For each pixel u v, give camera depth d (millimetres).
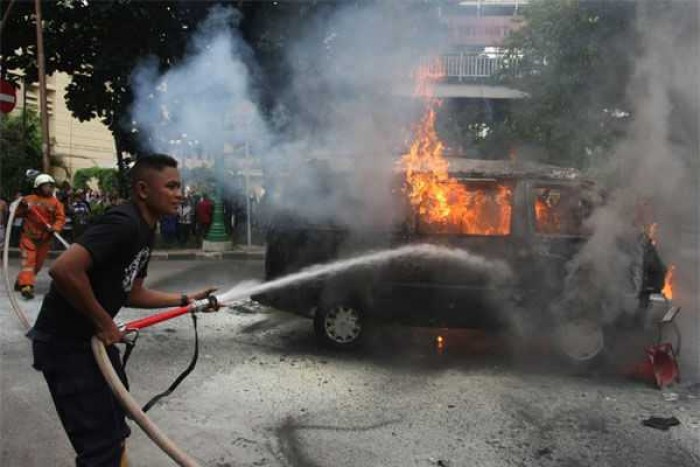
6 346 5461
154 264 11914
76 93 13539
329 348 5598
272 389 4543
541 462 3430
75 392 2420
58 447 3449
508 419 4047
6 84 10867
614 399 4465
